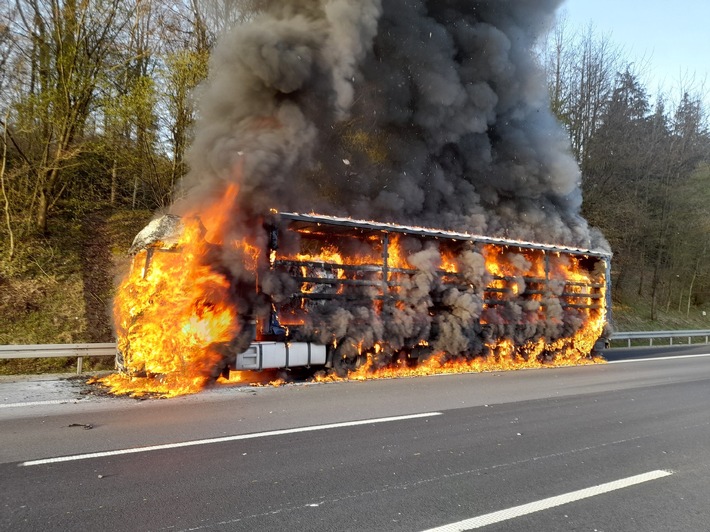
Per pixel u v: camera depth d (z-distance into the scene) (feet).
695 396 29.04
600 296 46.65
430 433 19.30
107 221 63.10
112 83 53.88
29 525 10.82
